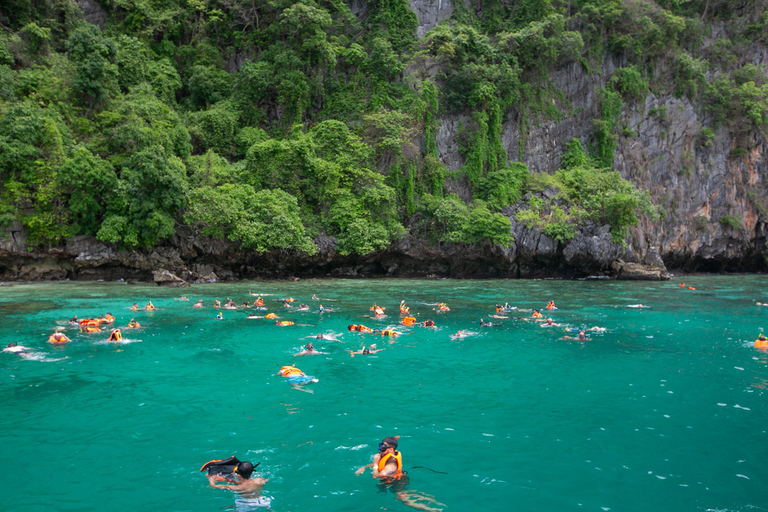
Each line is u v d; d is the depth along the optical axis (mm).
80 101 39438
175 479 7562
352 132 48750
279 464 8117
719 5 64500
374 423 10016
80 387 12227
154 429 9594
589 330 20531
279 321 21797
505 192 49875
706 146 58219
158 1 52562
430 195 49281
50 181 34312
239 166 43344
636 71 58031
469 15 57625
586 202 48062
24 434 9289
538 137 55469
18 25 42656
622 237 46781
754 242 59250
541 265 48281
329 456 8430
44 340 17438
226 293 31219
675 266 58062
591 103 57562
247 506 6785
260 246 38438
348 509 6727
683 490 7340
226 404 11078
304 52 50031
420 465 8141
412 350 16734
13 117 34250
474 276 48625
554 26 55625
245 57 53344
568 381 13195
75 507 6695
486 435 9445
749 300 30672
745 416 10570
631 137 57188
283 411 10664
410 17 54031
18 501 6848
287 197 41406
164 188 36000
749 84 59094
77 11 46688
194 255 38781
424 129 51219
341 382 12914
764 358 15898
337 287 36469
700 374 13961
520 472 7926
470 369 14359
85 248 35594
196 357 15414
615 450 8789
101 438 9133
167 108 43531
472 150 51938
